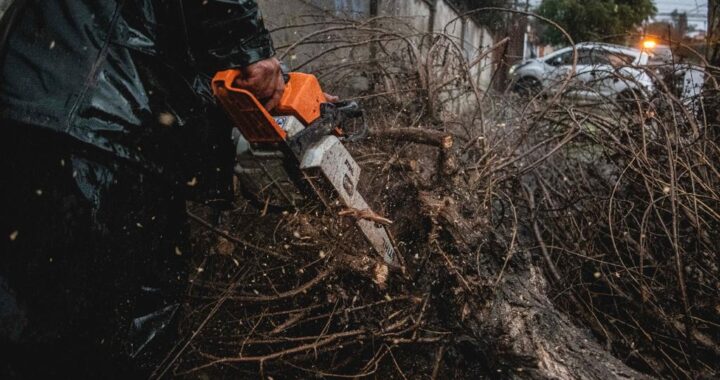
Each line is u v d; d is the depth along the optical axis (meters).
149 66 1.26
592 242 2.27
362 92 2.96
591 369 1.56
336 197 1.52
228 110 1.33
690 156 2.29
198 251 1.93
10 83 1.11
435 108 2.74
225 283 1.80
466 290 1.68
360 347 1.80
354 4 4.90
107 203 1.18
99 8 1.20
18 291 1.05
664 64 2.87
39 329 1.07
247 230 1.93
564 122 3.05
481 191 2.17
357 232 1.65
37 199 1.09
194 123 1.36
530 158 2.97
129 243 1.23
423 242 1.91
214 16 1.27
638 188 2.37
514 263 1.92
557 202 2.70
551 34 18.06
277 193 1.63
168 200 1.33
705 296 2.02
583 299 2.18
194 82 1.37
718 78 2.97
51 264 1.10
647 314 1.99
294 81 1.50
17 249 1.06
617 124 2.75
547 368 1.57
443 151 1.92
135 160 1.21
